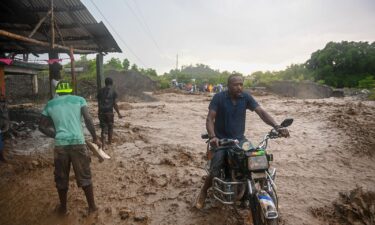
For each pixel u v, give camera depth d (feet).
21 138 27.14
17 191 16.25
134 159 22.04
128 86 103.55
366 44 185.37
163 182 17.58
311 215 13.78
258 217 10.93
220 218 13.47
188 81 193.67
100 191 16.35
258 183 11.68
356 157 22.08
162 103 70.18
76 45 38.83
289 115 40.65
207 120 13.34
